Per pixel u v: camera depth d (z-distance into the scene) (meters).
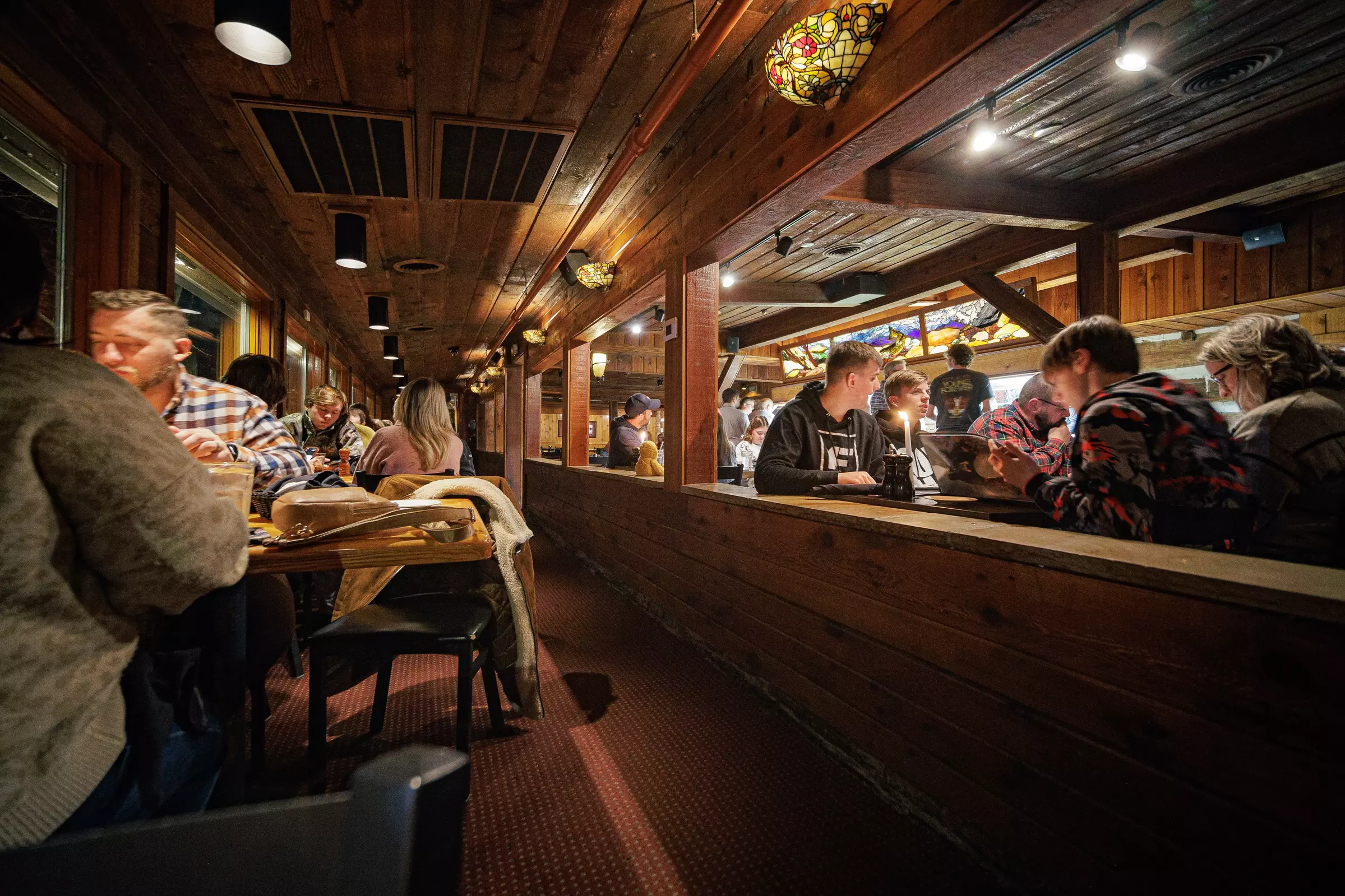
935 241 4.56
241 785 1.15
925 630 1.85
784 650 2.57
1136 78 2.52
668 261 3.73
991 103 2.65
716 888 1.59
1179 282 4.94
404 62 2.62
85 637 0.78
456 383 18.42
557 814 1.89
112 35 2.37
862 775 2.08
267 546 1.26
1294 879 1.02
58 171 2.51
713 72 2.89
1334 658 0.97
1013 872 1.56
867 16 1.96
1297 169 2.85
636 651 3.34
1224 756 1.13
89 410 0.77
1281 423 1.41
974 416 4.56
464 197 3.95
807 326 6.59
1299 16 2.16
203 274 4.31
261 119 3.00
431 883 0.40
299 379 7.24
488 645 2.28
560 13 2.34
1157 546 1.41
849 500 2.54
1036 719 1.50
